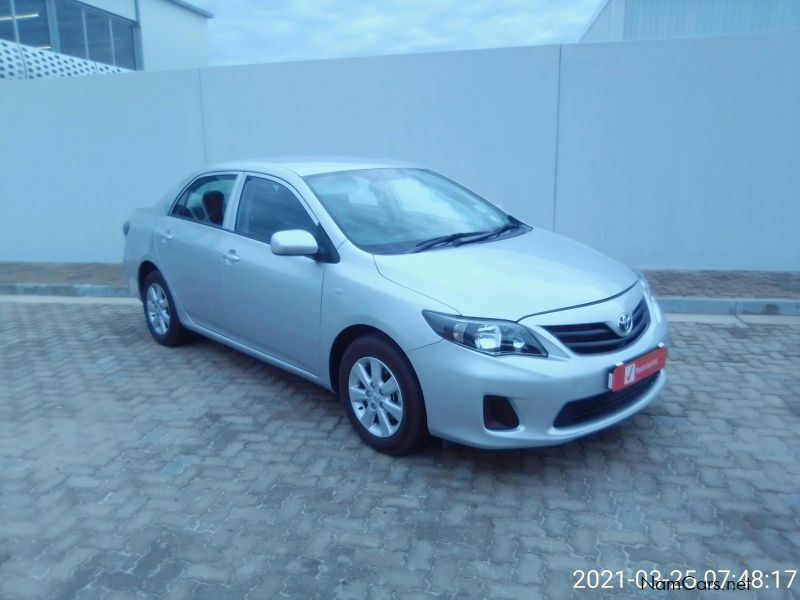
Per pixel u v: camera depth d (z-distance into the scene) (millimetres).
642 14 12305
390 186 4938
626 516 3371
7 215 10281
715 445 4078
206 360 5848
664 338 4039
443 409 3555
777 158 7668
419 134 8531
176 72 9227
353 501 3559
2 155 10078
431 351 3541
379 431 4004
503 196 8414
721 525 3279
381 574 2977
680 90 7746
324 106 8789
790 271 7906
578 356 3520
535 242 4594
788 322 6512
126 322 7223
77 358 6023
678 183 7965
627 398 3855
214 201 5434
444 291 3656
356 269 4043
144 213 6379
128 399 5027
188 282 5543
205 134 9312
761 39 7438
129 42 19625
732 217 7918
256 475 3855
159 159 9555
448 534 3254
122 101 9492
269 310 4637
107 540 3277
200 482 3797
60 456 4148
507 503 3508
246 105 9070
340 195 4613
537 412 3432
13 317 7551
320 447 4176
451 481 3730
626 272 4324
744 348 5801
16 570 3072
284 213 4703
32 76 13734
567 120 8078
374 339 3879
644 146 7961
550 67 8000
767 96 7551
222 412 4742
